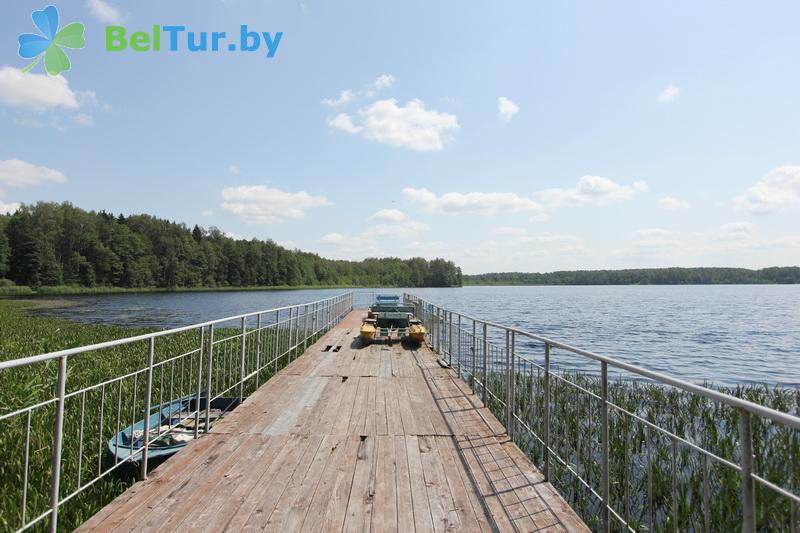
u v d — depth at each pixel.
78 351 2.82
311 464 3.76
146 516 2.88
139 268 76.19
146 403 3.56
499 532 2.77
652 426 2.56
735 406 1.78
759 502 4.05
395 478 3.51
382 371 7.64
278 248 103.88
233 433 4.52
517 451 4.10
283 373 7.45
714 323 29.69
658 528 4.14
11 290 60.81
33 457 4.61
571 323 29.16
